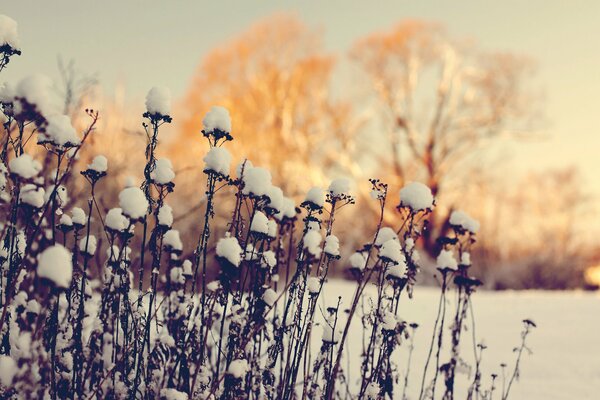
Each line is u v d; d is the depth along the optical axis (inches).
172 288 95.3
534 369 169.8
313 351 155.7
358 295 87.7
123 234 79.4
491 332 221.9
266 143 831.1
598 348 194.9
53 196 72.4
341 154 880.9
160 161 86.8
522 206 1482.5
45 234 82.0
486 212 1004.6
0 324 68.5
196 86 912.3
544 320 245.0
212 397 85.1
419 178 919.7
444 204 792.9
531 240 1411.2
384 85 937.5
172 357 84.0
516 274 714.8
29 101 67.3
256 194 81.7
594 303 291.6
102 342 84.4
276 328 97.7
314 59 931.3
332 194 91.3
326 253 91.3
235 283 89.7
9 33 79.1
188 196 342.3
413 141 922.7
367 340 176.9
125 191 74.0
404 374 158.7
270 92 911.0
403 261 91.4
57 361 83.7
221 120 82.7
